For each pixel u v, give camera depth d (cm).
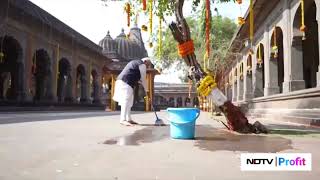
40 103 2984
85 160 450
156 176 363
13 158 461
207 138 703
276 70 2009
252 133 810
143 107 4341
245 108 2589
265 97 1980
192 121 688
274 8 1869
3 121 1220
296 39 1562
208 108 2989
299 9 1502
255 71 2408
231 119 845
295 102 1451
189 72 864
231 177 359
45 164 422
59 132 808
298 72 1570
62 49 3491
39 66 3372
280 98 1669
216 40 2550
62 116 1778
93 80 4697
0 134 754
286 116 1448
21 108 2652
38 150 528
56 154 493
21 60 2738
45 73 3300
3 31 2456
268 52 2031
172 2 1017
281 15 1745
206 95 862
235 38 2681
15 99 2797
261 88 2386
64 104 3447
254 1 1925
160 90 8425
